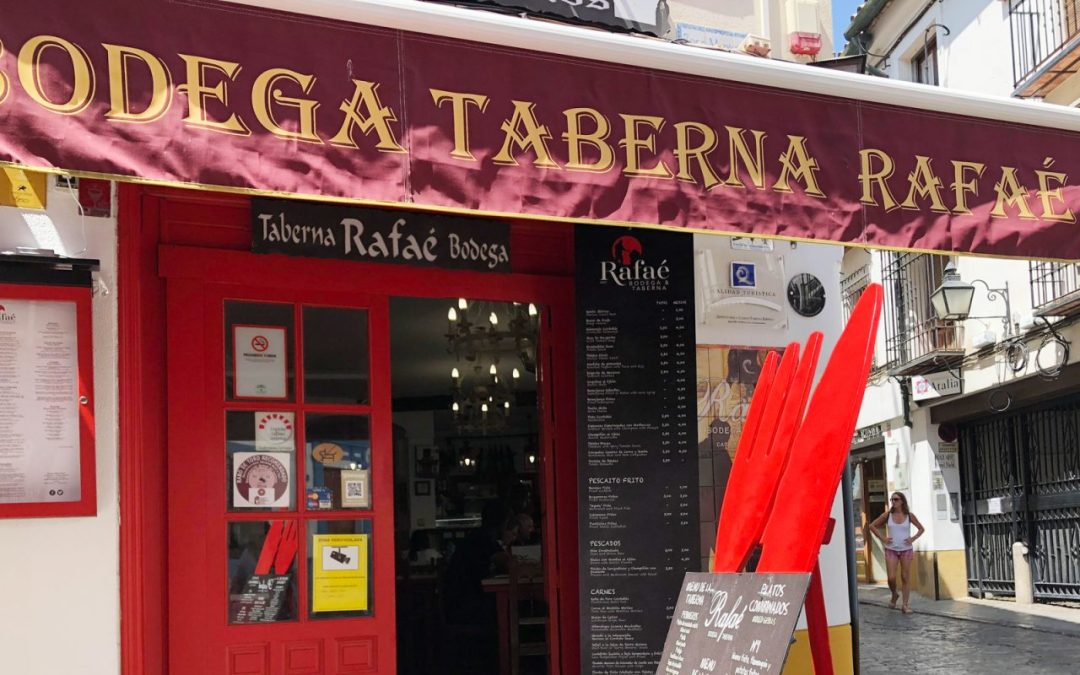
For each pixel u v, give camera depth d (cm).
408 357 1021
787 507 340
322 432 540
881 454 2091
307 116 357
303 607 524
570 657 588
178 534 497
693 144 418
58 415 446
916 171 454
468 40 385
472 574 965
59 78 325
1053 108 476
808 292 646
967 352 1584
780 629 308
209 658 499
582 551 547
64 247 461
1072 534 1427
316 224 529
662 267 566
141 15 339
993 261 1512
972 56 1577
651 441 554
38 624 440
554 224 601
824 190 437
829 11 715
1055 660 1007
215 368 518
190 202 516
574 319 587
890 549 1573
